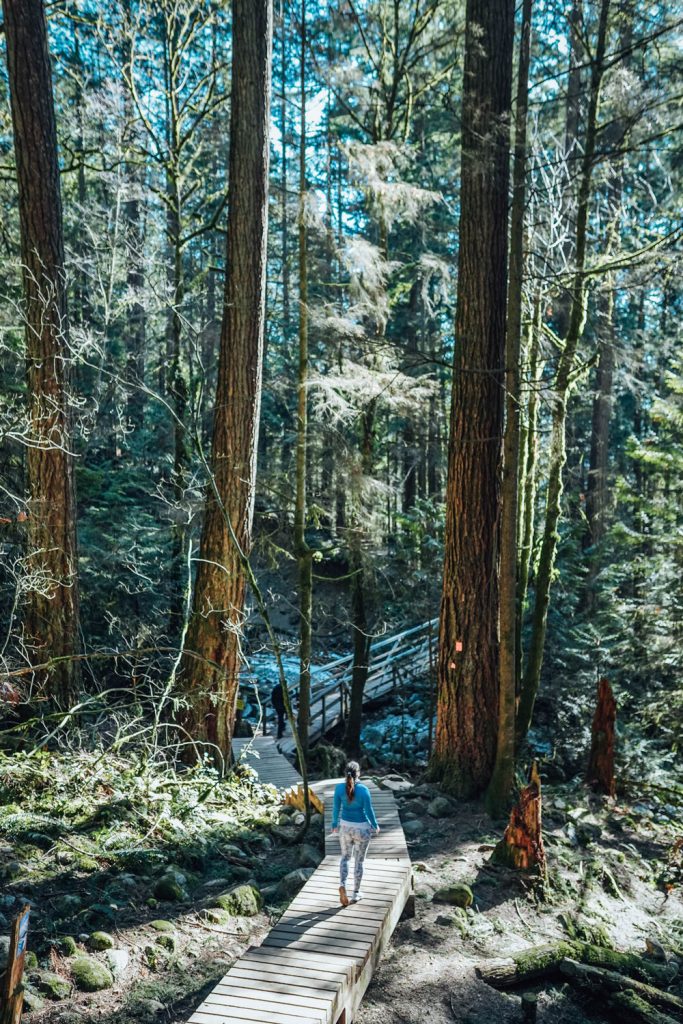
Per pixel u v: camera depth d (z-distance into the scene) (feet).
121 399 60.08
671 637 47.26
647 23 36.04
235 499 38.22
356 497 45.19
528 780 42.60
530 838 29.86
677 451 53.16
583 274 38.93
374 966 22.16
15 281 48.32
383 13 50.34
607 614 53.42
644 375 49.62
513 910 27.84
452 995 22.40
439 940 25.16
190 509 39.19
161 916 23.61
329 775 46.01
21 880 23.44
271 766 44.01
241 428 38.37
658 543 52.70
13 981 15.11
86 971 20.07
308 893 24.45
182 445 52.90
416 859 30.68
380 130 50.03
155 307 62.59
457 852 31.40
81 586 49.47
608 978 23.61
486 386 36.88
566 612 59.26
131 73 53.57
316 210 41.16
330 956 20.39
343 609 59.93
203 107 55.47
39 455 36.27
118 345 69.62
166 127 61.00
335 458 45.27
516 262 33.14
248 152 37.60
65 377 37.14
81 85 58.75
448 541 37.68
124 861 25.94
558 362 45.75
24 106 35.55
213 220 52.60
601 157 40.14
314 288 61.52
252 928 24.09
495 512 37.19
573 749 48.24
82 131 59.88
